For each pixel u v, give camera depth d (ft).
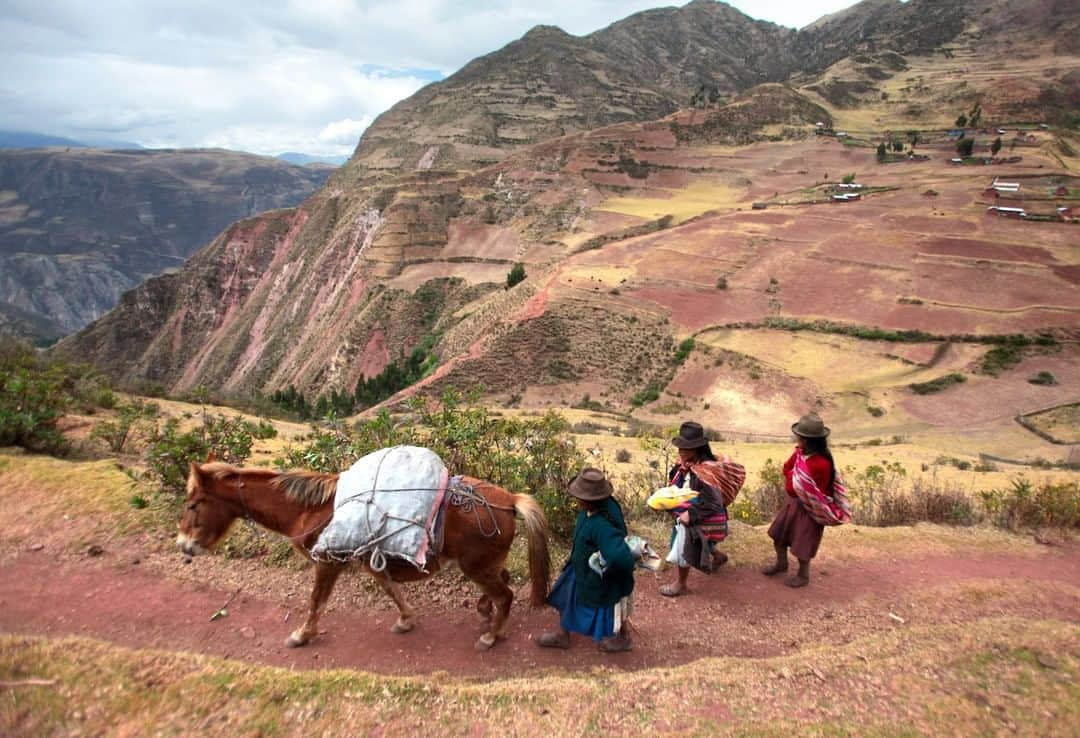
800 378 218.79
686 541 22.74
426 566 18.11
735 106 653.30
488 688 16.17
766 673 17.06
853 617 22.72
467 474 28.86
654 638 21.04
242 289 564.71
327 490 19.31
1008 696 15.84
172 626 20.11
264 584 22.97
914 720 14.99
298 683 15.43
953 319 242.78
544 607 20.88
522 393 233.76
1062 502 34.60
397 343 375.04
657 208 457.27
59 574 22.38
